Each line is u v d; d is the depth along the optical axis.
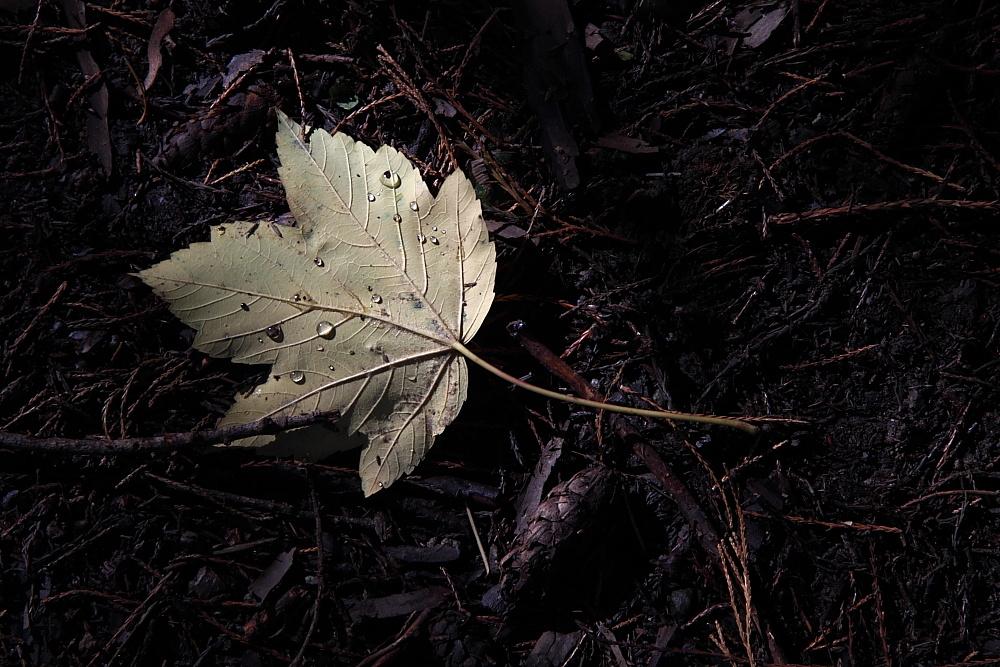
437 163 0.50
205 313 0.45
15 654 0.48
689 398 0.49
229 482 0.48
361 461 0.47
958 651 0.47
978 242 0.49
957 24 0.49
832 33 0.50
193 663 0.48
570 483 0.47
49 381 0.49
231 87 0.50
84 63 0.51
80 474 0.48
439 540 0.48
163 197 0.50
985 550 0.48
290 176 0.46
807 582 0.48
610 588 0.48
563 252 0.50
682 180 0.50
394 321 0.46
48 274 0.49
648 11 0.51
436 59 0.51
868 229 0.49
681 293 0.49
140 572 0.48
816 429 0.49
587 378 0.49
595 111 0.50
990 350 0.48
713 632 0.48
